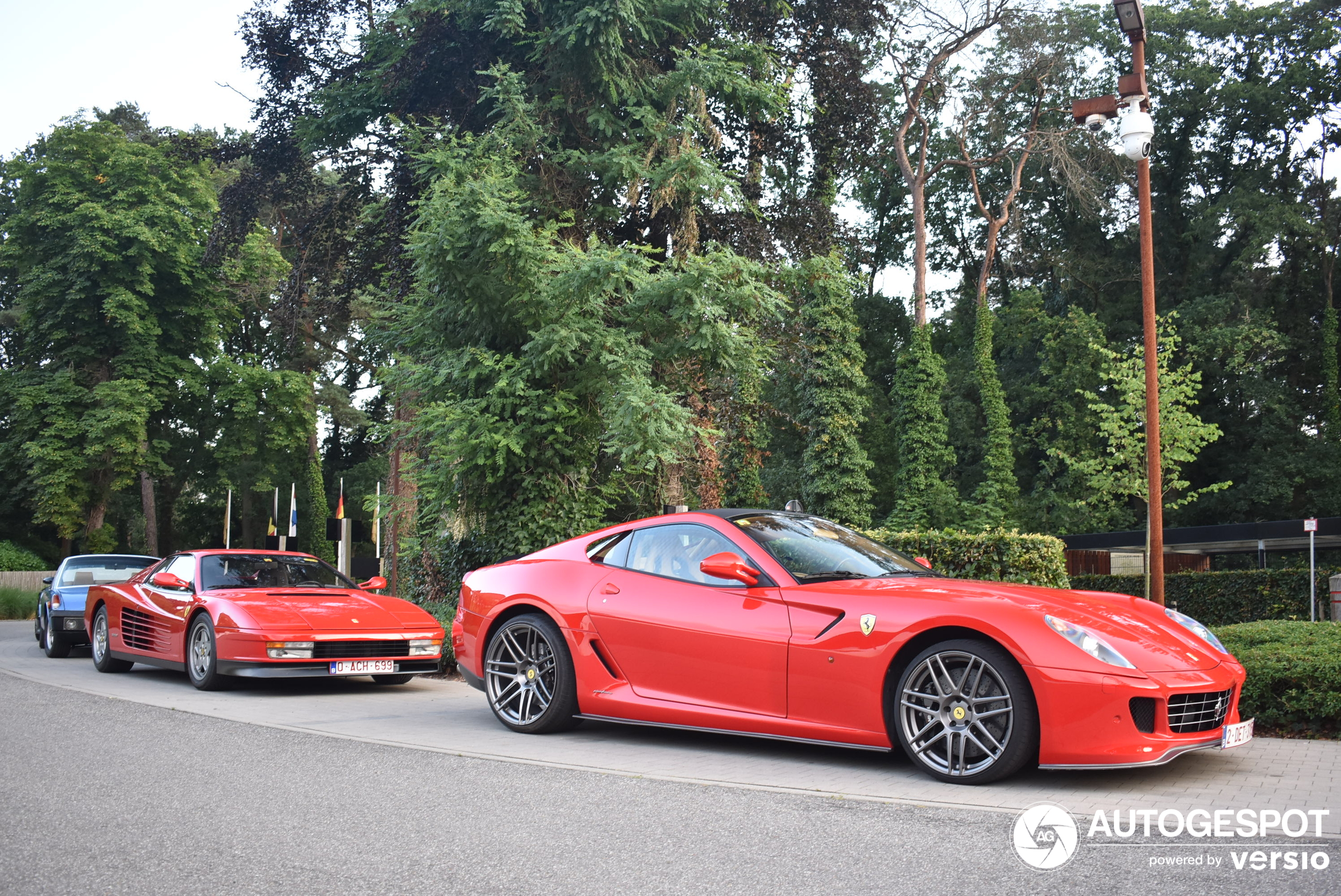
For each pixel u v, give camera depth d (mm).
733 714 5637
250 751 5922
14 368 45219
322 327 42656
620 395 11219
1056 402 40375
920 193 42844
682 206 16453
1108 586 23391
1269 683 6391
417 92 17750
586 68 15531
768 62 17406
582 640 6324
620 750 5945
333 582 10523
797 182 20578
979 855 3639
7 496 43281
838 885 3283
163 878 3416
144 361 40438
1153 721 4617
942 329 51062
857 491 37406
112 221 37844
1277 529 23875
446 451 11203
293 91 20312
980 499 41031
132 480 39531
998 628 4801
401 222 17797
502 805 4484
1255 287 40719
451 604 13227
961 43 41781
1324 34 40562
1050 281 47562
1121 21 9750
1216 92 41906
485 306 11758
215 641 9047
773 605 5598
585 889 3275
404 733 6609
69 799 4641
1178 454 24844
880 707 5133
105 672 11078
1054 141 41844
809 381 37125
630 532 6547
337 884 3338
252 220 22375
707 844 3814
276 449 44656
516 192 11445
